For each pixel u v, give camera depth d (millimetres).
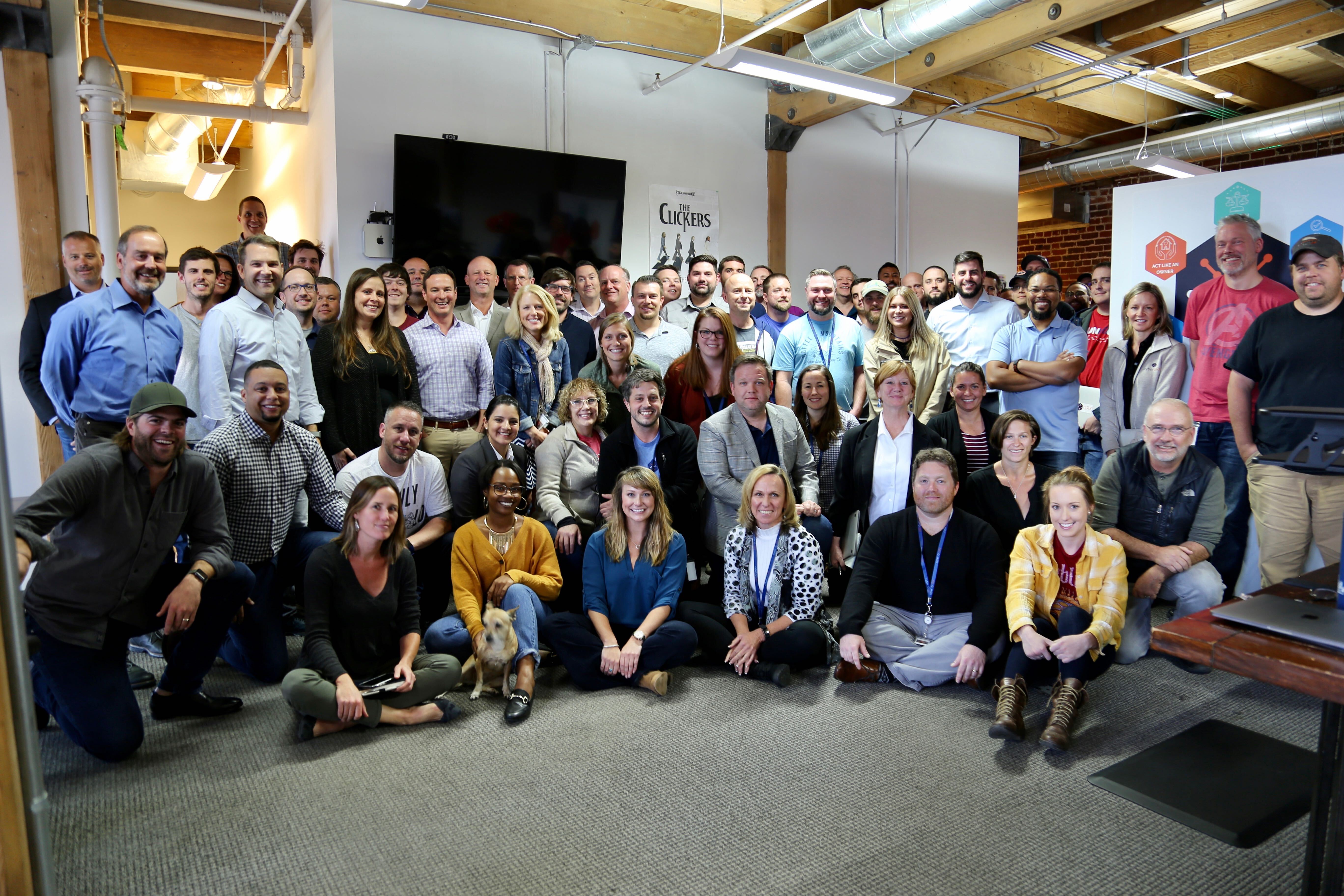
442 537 3516
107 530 2453
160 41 6535
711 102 6590
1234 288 3770
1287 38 6016
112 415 3355
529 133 5793
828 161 7383
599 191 5949
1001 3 4586
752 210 6906
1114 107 8070
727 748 2586
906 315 4320
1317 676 1303
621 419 3951
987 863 1982
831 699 2959
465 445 4008
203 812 2234
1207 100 7969
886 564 3180
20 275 4398
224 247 5035
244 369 3471
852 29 5406
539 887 1904
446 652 3113
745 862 1990
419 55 5387
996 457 3781
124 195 10250
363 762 2516
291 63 5719
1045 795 2295
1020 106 8219
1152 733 2670
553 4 5691
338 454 3688
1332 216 3621
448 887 1908
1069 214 9930
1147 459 3277
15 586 1261
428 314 4160
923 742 2615
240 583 2805
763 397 3523
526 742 2645
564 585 3479
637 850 2045
